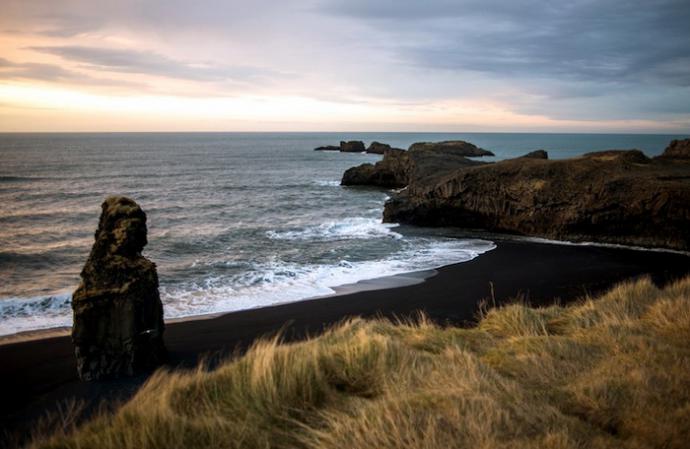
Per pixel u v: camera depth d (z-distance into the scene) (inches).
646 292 430.3
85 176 3233.3
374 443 160.4
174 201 2122.3
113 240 513.7
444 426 167.5
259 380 215.0
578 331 322.7
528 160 1587.1
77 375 500.4
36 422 388.5
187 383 225.8
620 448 156.6
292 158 5339.6
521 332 342.0
